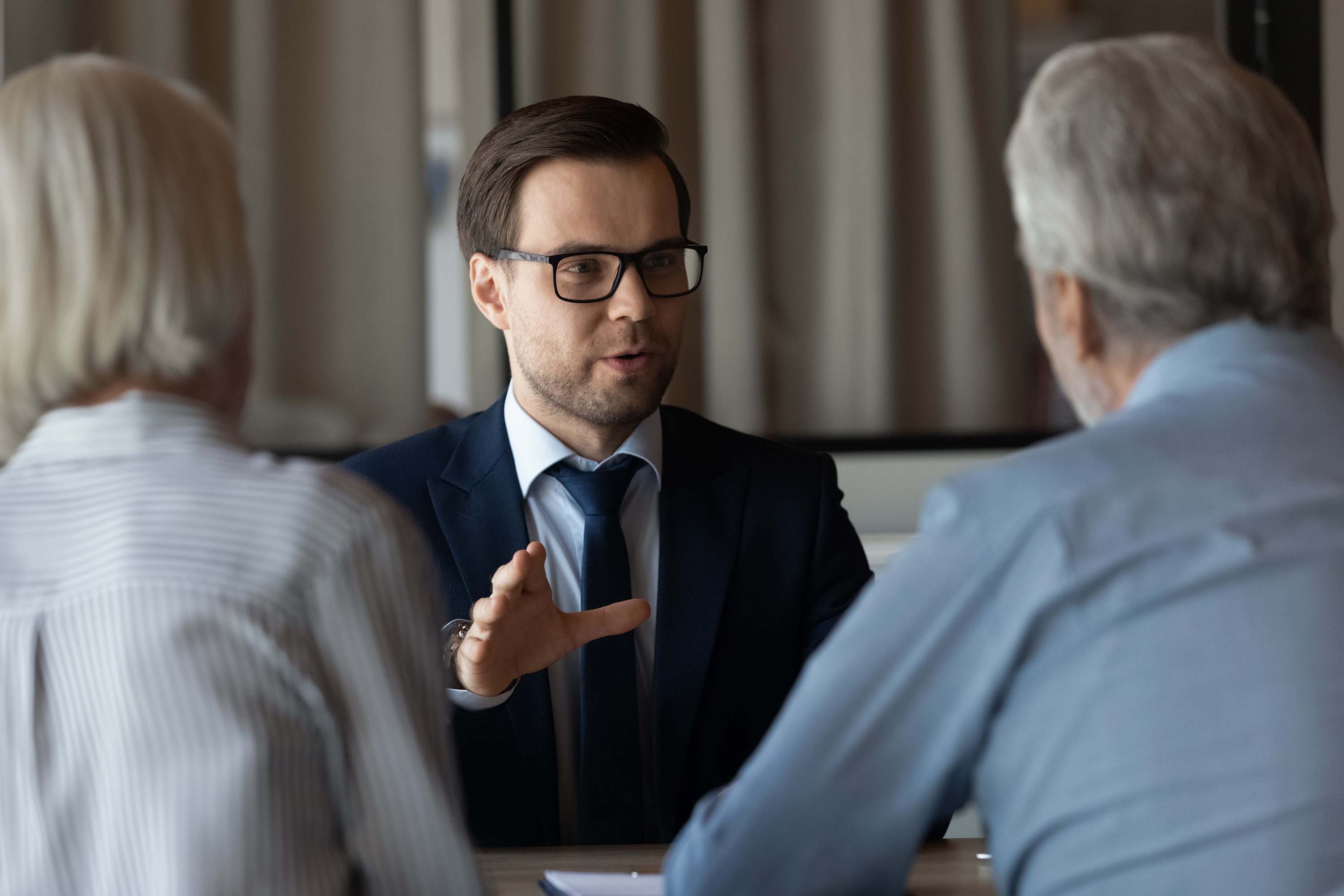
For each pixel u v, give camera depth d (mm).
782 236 3756
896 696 1150
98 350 1075
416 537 1148
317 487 1099
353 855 1085
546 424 2055
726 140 3738
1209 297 1194
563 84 3736
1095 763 1085
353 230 3717
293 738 1037
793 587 2092
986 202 3744
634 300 1919
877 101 3736
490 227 2002
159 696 1000
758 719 2061
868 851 1181
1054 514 1118
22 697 1021
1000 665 1124
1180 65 1218
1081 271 1217
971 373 3766
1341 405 1176
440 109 3725
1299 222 1205
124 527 1051
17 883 1009
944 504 1175
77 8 3650
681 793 1965
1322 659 1059
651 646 2045
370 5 3699
